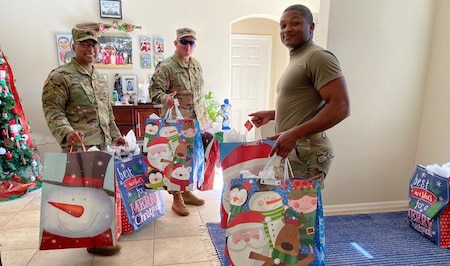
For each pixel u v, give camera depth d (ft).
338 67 4.05
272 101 17.62
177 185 6.31
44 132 12.29
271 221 3.52
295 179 3.60
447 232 6.51
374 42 7.61
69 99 6.06
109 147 6.66
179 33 7.89
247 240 3.54
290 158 4.41
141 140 11.51
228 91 13.74
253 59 16.98
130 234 6.92
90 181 4.90
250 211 3.58
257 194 3.60
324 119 3.79
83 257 6.05
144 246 6.44
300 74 4.29
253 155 4.41
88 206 4.89
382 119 8.11
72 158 4.84
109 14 12.09
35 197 9.23
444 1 7.54
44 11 11.57
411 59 7.92
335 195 8.25
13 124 10.03
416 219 7.11
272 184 3.60
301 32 4.37
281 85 4.64
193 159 6.30
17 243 6.55
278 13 13.61
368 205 8.52
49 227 4.85
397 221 7.72
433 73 7.92
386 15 7.54
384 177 8.48
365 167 8.29
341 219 7.83
